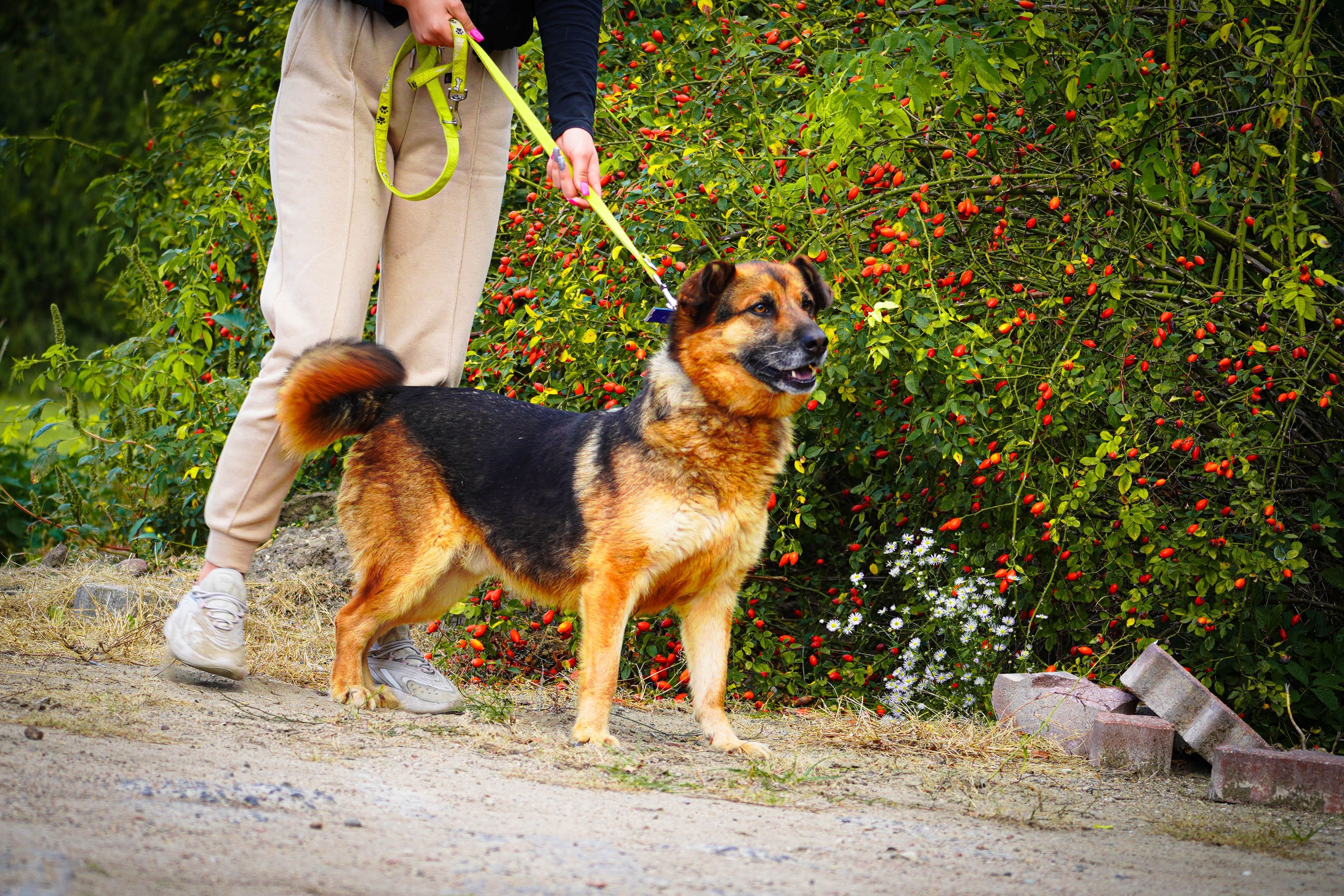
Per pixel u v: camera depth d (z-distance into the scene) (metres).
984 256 6.50
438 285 5.38
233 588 5.03
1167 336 6.11
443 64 5.14
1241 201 6.58
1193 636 6.53
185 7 25.12
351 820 3.08
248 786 3.31
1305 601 6.59
